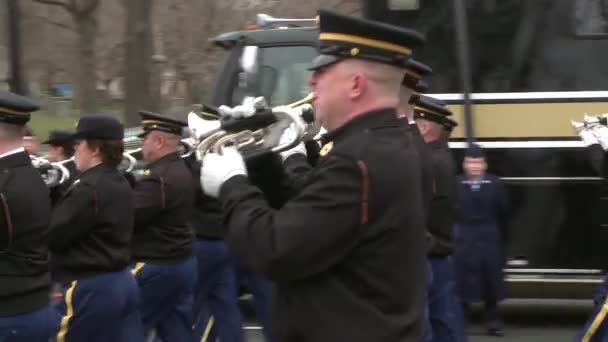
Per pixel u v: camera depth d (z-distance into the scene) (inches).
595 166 583.2
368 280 258.4
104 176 480.4
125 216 488.1
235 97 793.6
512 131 760.3
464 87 763.4
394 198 257.4
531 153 757.9
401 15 773.9
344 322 257.9
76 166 523.2
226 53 805.2
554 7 753.6
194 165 603.5
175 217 568.4
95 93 2075.5
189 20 2363.4
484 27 763.4
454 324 577.6
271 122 286.8
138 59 1736.0
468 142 760.3
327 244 253.1
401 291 260.1
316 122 302.5
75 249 475.5
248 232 260.7
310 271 256.7
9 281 405.4
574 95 751.7
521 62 758.5
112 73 2738.7
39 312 417.4
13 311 406.9
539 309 869.2
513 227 760.3
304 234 251.9
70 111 2603.3
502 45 760.3
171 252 566.6
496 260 711.7
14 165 410.0
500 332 744.3
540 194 756.6
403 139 267.9
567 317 834.2
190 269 580.1
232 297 635.5
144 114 578.2
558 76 753.6
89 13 2034.9
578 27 751.1
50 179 539.2
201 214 622.2
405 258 260.4
